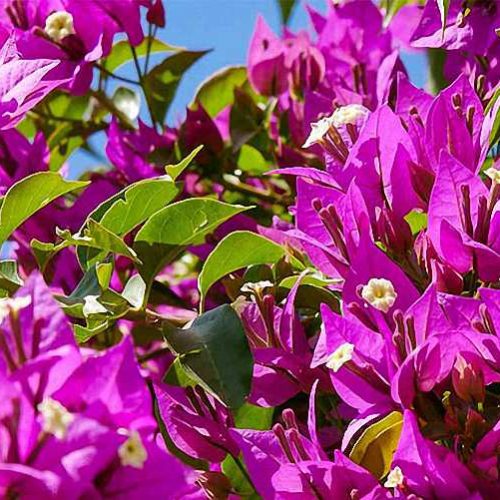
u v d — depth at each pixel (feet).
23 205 2.08
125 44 2.65
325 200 2.10
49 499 1.67
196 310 2.39
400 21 2.64
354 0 2.62
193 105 2.71
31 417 1.69
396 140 2.07
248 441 1.93
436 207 2.00
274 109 2.64
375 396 1.94
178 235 2.16
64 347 1.72
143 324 2.31
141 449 1.70
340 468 1.89
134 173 2.56
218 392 1.97
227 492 2.04
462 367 1.92
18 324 1.75
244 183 2.61
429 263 2.02
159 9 2.51
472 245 1.98
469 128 2.09
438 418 1.94
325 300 2.17
